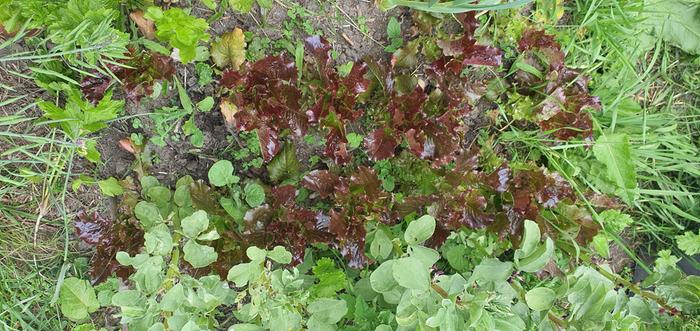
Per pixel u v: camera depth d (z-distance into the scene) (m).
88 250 0.79
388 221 0.74
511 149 0.84
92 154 0.69
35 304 0.78
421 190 0.78
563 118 0.78
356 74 0.71
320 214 0.74
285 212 0.72
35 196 0.75
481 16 0.79
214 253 0.65
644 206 0.91
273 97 0.70
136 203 0.75
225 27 0.73
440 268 0.84
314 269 0.73
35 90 0.72
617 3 0.78
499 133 0.84
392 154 0.73
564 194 0.78
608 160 0.80
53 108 0.65
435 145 0.73
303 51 0.73
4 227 0.75
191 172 0.78
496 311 0.62
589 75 0.83
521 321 0.61
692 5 0.84
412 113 0.73
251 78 0.69
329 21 0.75
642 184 0.91
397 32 0.76
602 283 0.63
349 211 0.74
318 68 0.70
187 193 0.74
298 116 0.71
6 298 0.76
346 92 0.71
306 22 0.74
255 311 0.63
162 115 0.73
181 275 0.66
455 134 0.73
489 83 0.80
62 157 0.74
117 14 0.65
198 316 0.66
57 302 0.78
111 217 0.78
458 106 0.76
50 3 0.64
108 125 0.74
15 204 0.75
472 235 0.79
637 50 0.85
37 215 0.76
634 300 0.69
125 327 0.81
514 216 0.77
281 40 0.74
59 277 0.72
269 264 0.66
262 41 0.74
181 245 0.75
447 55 0.74
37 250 0.77
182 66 0.72
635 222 0.91
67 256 0.78
